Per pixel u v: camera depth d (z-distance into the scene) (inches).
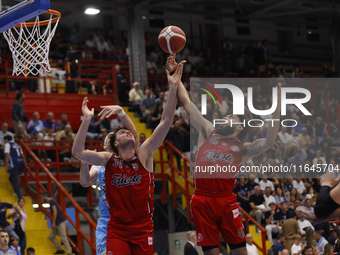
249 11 925.2
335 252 446.9
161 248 581.3
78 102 672.4
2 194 488.1
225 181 214.4
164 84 838.5
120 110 199.0
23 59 297.9
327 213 196.7
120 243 197.9
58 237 466.3
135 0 759.7
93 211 546.6
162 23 1001.5
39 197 480.1
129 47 764.6
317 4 908.6
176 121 573.3
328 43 1157.7
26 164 493.4
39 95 648.4
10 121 612.1
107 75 823.7
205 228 215.5
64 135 561.3
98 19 951.6
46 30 303.3
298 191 571.2
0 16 269.9
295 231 487.8
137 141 203.8
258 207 540.1
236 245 217.5
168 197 556.4
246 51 952.3
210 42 975.6
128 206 196.7
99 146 542.6
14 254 372.2
